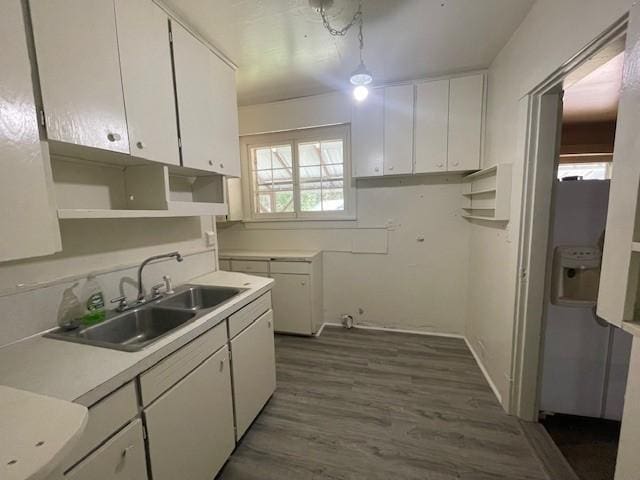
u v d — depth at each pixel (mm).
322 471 1426
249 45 1854
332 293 3158
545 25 1367
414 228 2838
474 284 2510
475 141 2305
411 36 1786
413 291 2916
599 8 997
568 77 1299
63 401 663
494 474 1385
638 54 752
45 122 922
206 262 2148
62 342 1076
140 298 1546
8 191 810
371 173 2602
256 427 1723
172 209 1494
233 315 1497
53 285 1199
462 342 2723
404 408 1854
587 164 3641
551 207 1572
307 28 1684
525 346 1673
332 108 2762
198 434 1230
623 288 807
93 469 801
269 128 2975
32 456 504
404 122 2465
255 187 3262
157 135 1360
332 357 2506
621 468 847
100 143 1099
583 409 1716
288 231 3193
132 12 1226
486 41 1850
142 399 960
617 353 1633
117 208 1490
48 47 928
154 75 1340
